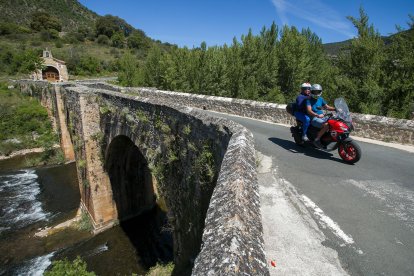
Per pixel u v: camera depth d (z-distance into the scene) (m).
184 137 7.67
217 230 2.30
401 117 16.56
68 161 28.27
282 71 32.50
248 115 13.77
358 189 5.37
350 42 19.91
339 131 6.81
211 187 6.22
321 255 3.50
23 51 68.19
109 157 15.08
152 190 18.28
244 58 31.73
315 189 5.38
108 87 21.23
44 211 18.62
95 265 13.41
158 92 18.95
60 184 22.91
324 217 4.38
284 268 3.28
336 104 7.24
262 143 8.73
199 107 16.47
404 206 4.72
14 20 117.75
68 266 9.47
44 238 15.55
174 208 8.88
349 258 3.44
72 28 135.88
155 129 9.39
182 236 8.49
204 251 2.11
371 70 18.69
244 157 3.91
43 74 57.38
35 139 32.78
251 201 2.86
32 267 13.28
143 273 12.91
